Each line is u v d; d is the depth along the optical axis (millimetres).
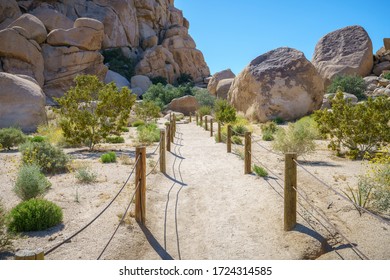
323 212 6371
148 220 6328
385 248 4980
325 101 28281
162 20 70938
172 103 43156
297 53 26359
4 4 41875
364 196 6566
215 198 7816
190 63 68312
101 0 57188
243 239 5715
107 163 10891
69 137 13766
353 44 42625
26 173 6984
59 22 45531
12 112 20609
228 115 22797
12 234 5211
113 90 14422
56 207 5855
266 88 25203
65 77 38656
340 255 4941
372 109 11688
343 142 13367
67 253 4785
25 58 34250
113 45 56469
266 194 7574
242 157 11914
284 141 11648
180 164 11523
